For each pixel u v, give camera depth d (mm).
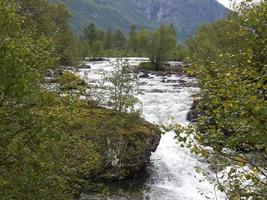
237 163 6770
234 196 6730
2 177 7668
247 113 5809
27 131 7602
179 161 19125
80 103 8789
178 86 38094
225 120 6168
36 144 7961
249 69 6508
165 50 61906
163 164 18781
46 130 7570
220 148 6391
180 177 17938
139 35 66938
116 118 16516
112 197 14852
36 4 35875
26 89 7281
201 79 6617
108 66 59875
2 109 7375
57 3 52188
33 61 7340
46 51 7590
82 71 45000
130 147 16219
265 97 6105
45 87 8195
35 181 7688
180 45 80250
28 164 7809
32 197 7738
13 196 7676
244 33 6832
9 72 7098
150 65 62188
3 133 7484
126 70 18562
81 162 10406
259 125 5621
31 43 7578
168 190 16562
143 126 17875
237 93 5863
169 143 21016
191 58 6941
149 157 17562
